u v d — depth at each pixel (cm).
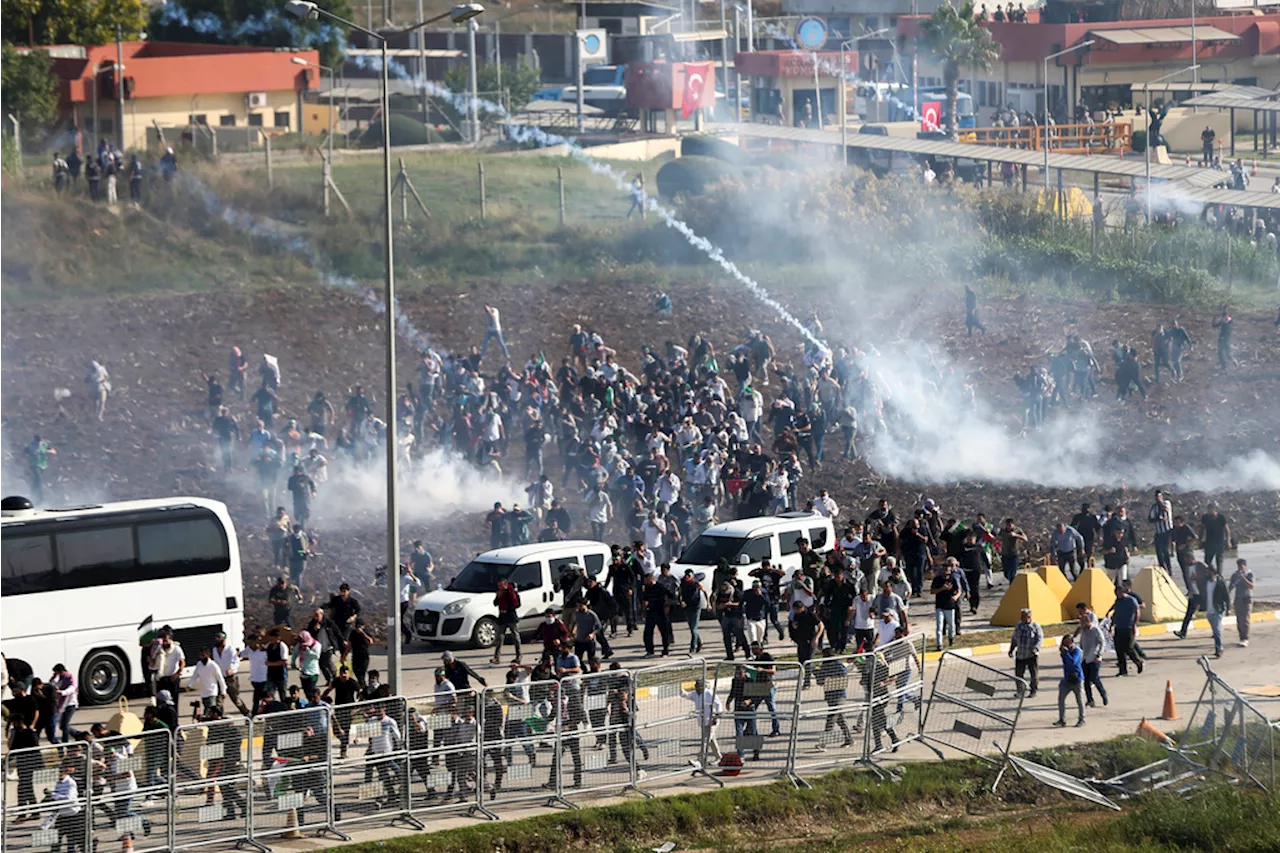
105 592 10975
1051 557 14225
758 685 9281
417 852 8075
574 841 8431
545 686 8800
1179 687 10900
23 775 7544
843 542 12988
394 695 9219
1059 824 8869
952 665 9775
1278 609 13100
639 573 12669
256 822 8131
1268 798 8881
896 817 8981
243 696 11131
